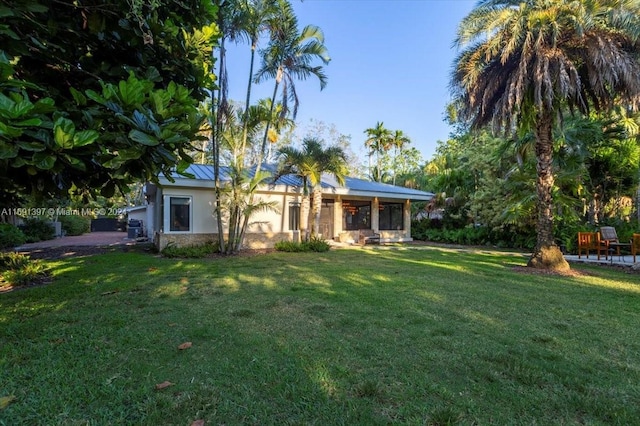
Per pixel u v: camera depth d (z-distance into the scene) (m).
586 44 7.34
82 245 14.90
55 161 1.86
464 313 4.36
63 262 9.03
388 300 4.98
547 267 8.12
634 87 6.98
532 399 2.35
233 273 7.34
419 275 7.22
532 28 7.18
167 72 2.96
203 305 4.68
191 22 3.11
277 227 13.88
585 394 2.42
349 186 16.17
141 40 2.69
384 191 16.58
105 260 9.40
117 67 2.77
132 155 2.04
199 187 11.74
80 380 2.56
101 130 2.17
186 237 11.70
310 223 15.16
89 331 3.59
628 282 6.64
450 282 6.44
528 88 7.76
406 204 18.86
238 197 11.04
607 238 10.03
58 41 2.63
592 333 3.67
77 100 2.15
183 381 2.56
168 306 4.61
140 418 2.10
